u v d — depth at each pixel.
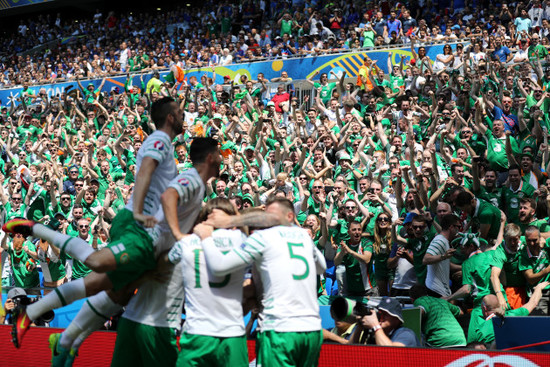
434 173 9.88
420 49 14.70
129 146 14.16
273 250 4.11
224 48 21.11
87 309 4.50
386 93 14.59
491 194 9.06
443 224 7.04
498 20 18.09
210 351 4.03
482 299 6.11
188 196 4.19
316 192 9.28
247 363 4.18
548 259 6.91
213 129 13.45
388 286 8.00
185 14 26.89
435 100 12.81
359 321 5.26
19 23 35.62
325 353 5.17
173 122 4.43
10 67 28.25
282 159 12.19
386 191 10.12
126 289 4.40
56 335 4.71
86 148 14.30
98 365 5.62
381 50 17.38
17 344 4.35
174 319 4.42
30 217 11.44
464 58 14.43
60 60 26.61
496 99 13.06
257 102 15.88
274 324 4.03
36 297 6.75
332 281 8.80
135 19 28.66
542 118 11.47
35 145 15.78
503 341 5.43
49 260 9.19
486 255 6.57
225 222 4.16
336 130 13.38
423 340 5.89
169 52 23.67
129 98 18.50
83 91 19.16
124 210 4.32
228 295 4.11
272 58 18.89
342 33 18.94
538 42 14.87
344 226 8.85
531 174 9.59
